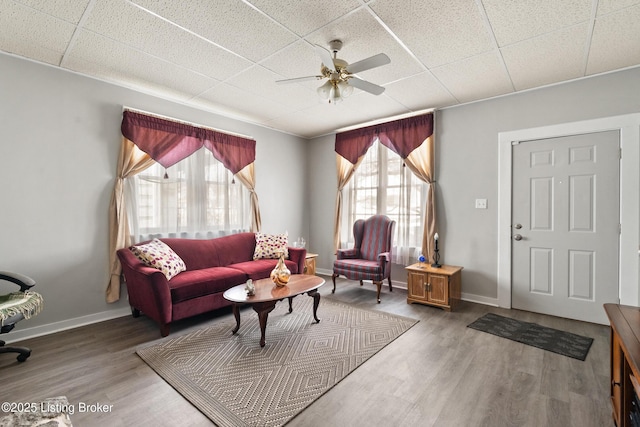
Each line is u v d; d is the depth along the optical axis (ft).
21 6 6.59
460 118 12.69
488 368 7.19
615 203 9.62
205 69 9.67
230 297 8.34
